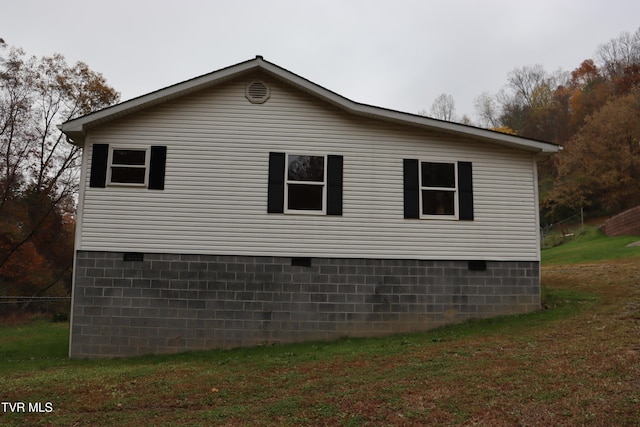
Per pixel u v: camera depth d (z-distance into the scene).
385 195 13.21
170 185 12.82
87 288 12.44
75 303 12.39
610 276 17.16
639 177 39.47
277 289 12.69
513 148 13.80
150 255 12.58
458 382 8.01
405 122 13.26
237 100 13.24
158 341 12.40
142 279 12.52
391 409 7.06
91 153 12.85
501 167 13.70
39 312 30.55
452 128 13.26
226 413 7.25
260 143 13.11
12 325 22.69
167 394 8.29
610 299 13.84
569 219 43.12
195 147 12.99
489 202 13.52
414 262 13.07
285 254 12.77
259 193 12.93
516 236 13.49
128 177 12.88
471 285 13.17
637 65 49.94
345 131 13.34
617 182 39.72
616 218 31.64
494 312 13.16
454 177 13.52
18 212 32.28
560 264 23.86
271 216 12.88
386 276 12.95
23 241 32.16
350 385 8.27
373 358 10.12
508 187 13.64
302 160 13.16
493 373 8.32
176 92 12.74
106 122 12.97
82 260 12.48
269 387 8.46
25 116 32.75
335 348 11.48
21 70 32.91
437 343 11.14
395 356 10.14
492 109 66.25
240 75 13.24
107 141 12.92
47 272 34.19
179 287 12.55
